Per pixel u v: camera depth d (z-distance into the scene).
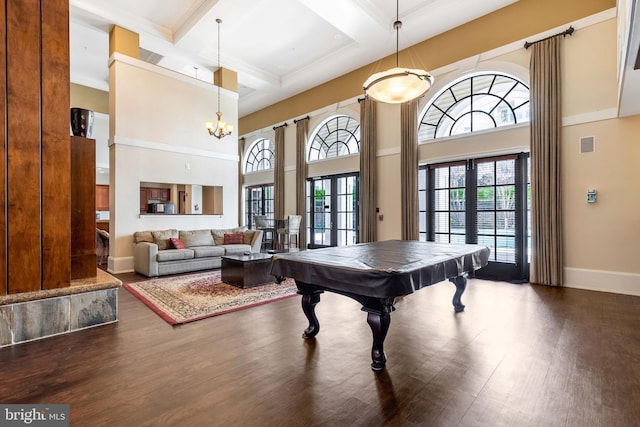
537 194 4.74
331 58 7.16
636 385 2.01
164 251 5.61
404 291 2.09
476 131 5.43
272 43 6.75
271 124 9.69
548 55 4.68
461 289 3.48
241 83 8.20
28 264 2.76
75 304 2.97
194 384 2.04
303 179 8.48
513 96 5.22
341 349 2.57
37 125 2.80
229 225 7.59
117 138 5.82
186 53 6.79
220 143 7.43
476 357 2.41
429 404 1.83
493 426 1.64
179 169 6.71
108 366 2.27
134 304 3.82
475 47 5.52
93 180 3.36
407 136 6.22
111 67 5.96
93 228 3.34
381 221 6.75
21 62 2.71
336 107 7.77
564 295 4.14
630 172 4.15
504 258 5.25
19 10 2.70
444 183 5.98
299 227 8.48
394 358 2.41
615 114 4.22
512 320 3.22
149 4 5.57
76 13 5.43
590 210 4.41
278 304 3.82
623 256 4.20
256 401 1.86
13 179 2.69
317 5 5.09
